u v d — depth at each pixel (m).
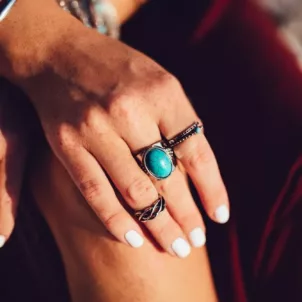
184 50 0.48
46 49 0.43
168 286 0.42
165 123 0.40
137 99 0.40
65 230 0.44
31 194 0.45
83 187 0.40
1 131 0.44
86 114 0.40
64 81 0.42
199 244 0.41
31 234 0.47
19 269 0.50
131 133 0.39
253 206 0.45
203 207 0.42
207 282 0.43
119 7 0.48
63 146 0.40
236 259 0.45
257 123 0.45
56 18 0.44
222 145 0.46
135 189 0.39
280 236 0.44
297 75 0.45
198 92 0.47
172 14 0.49
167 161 0.39
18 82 0.44
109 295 0.43
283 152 0.44
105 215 0.40
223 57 0.46
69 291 0.47
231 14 0.47
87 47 0.43
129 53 0.42
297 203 0.43
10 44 0.44
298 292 0.45
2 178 0.44
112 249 0.42
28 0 0.45
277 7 0.73
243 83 0.46
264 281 0.46
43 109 0.42
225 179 0.45
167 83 0.40
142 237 0.40
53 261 0.48
